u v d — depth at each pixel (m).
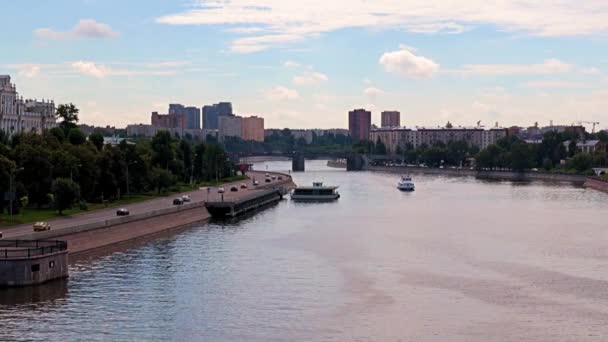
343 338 112.25
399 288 142.75
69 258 169.25
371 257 174.50
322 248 187.75
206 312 124.94
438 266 163.62
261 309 127.12
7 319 119.25
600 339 112.25
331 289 141.50
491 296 136.62
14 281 137.62
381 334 114.12
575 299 134.62
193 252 180.38
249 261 168.62
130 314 123.06
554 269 160.12
